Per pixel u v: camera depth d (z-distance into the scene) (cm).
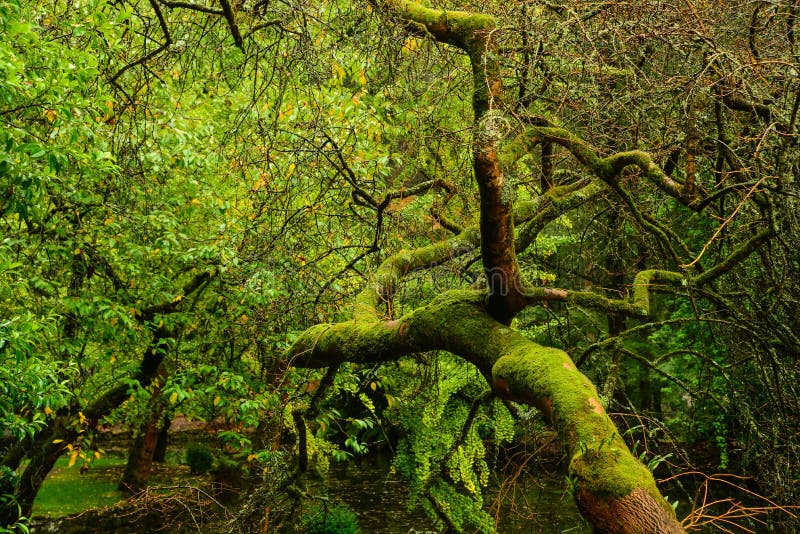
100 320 655
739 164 391
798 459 374
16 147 330
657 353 1321
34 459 696
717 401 393
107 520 1052
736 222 492
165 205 679
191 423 2459
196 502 527
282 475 460
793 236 386
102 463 1731
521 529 881
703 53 370
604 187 463
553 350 267
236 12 430
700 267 416
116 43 474
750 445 380
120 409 884
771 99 364
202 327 791
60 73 369
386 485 1454
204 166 671
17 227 591
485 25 311
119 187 612
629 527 192
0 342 361
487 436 875
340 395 777
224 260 625
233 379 675
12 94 339
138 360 816
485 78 290
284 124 532
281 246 532
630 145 451
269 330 644
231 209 661
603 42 378
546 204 480
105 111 422
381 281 436
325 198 527
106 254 657
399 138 604
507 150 304
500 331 293
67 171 539
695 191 354
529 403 266
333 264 634
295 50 457
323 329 379
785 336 381
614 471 202
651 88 399
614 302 319
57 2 484
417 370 727
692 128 372
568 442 225
